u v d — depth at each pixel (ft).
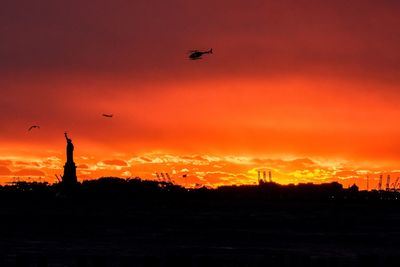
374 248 604.90
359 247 612.70
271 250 580.30
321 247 615.16
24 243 612.29
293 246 619.26
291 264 344.28
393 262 328.49
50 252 529.86
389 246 626.64
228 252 558.97
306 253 561.02
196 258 348.79
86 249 557.74
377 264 330.95
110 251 541.75
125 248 574.56
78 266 342.23
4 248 563.89
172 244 616.80
